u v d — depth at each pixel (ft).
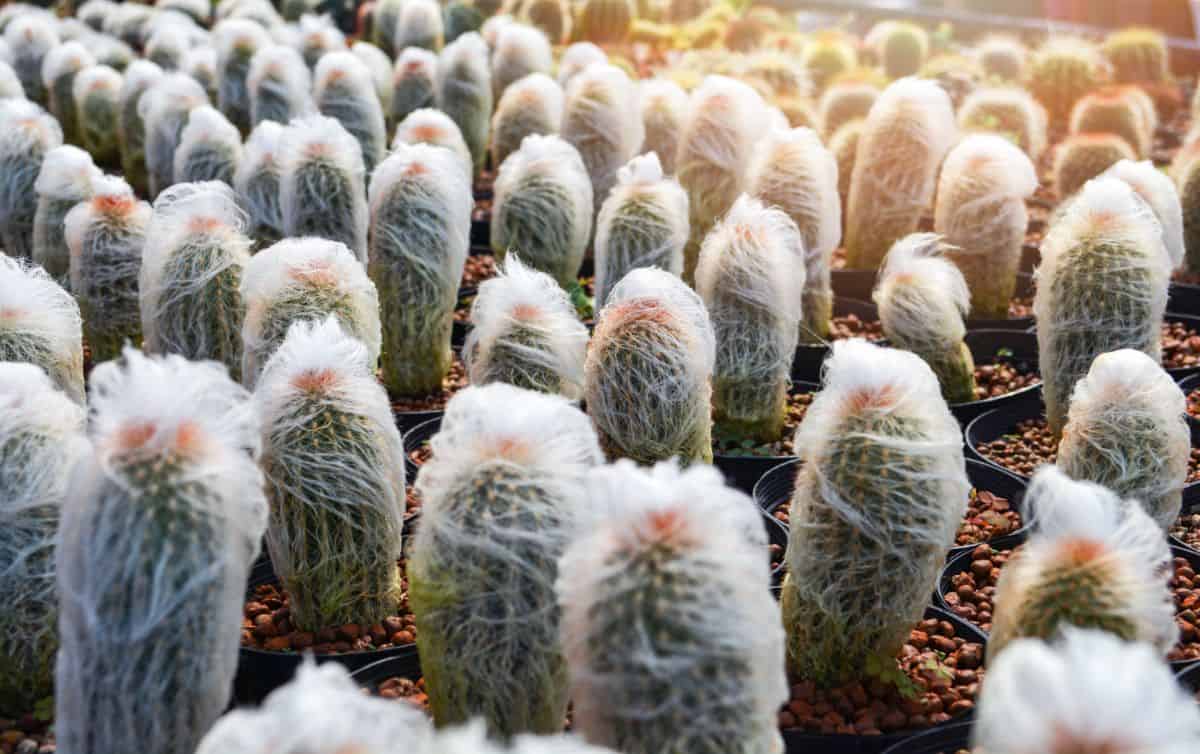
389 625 2.37
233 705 2.26
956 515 2.16
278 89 4.45
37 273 2.94
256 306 2.61
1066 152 4.45
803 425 2.20
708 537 1.68
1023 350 3.50
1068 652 1.48
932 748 2.12
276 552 2.29
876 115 3.79
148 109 4.45
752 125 3.60
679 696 1.65
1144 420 2.49
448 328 3.24
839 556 2.14
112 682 1.79
